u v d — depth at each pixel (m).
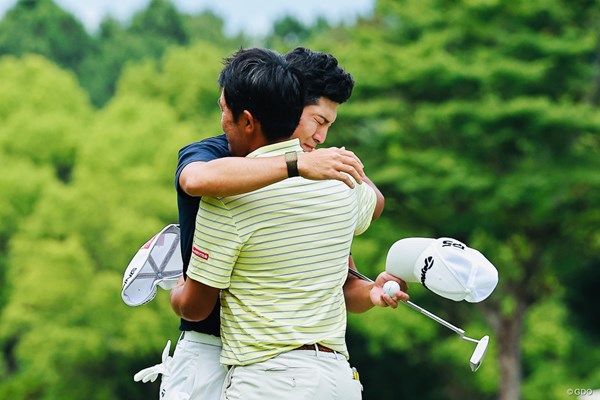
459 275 6.99
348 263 7.59
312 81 7.48
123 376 54.28
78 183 57.16
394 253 7.29
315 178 6.28
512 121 43.03
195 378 7.20
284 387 6.64
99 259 54.69
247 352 6.72
